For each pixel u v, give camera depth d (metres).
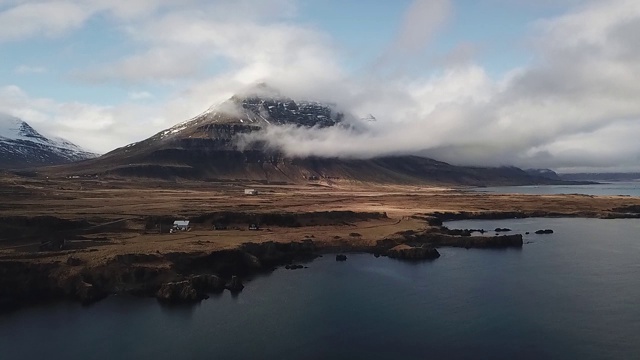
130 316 86.94
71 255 106.44
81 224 142.50
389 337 77.62
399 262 130.75
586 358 69.38
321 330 80.69
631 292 99.62
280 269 122.81
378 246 147.50
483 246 151.62
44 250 115.12
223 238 137.12
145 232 142.62
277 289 104.50
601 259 132.12
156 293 97.25
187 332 79.94
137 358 70.69
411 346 74.12
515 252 143.12
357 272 119.44
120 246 117.75
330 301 96.00
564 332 78.69
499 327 81.25
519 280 109.81
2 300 91.75
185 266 108.75
